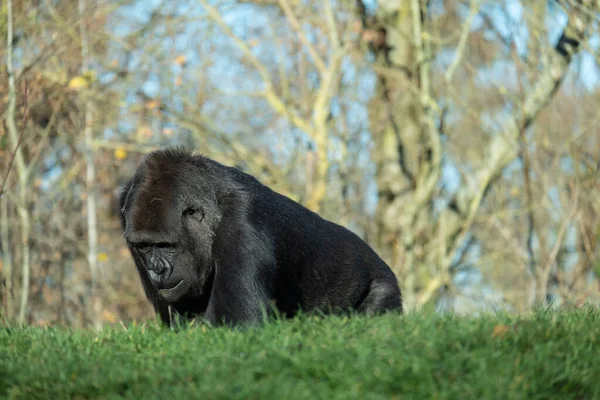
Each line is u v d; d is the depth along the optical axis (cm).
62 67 1608
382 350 596
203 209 827
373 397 533
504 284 2322
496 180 2056
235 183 842
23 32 1559
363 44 1912
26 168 1609
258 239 823
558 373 589
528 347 635
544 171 1959
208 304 855
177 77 1795
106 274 1953
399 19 2017
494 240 2345
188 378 588
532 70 1930
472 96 2114
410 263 1842
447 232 1969
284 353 598
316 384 562
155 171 829
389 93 1998
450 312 768
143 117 1892
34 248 1691
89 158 1750
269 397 541
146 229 809
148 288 884
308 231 890
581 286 1855
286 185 1834
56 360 645
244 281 808
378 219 2038
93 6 1628
